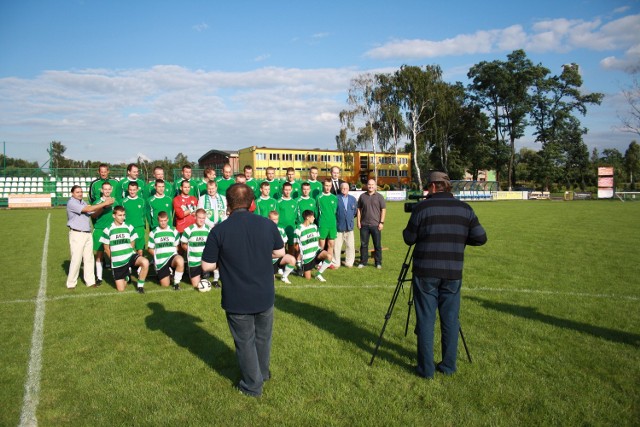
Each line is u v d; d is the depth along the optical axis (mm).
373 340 5195
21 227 17047
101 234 8156
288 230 9523
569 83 55656
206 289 7523
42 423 3438
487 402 3732
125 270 7539
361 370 4375
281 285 7992
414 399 3799
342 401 3764
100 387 4012
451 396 3840
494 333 5363
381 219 9664
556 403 3703
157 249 7805
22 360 4598
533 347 4902
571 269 9133
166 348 4953
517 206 32281
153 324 5762
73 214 7656
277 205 9594
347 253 9766
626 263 9742
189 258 7754
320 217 9438
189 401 3781
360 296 7195
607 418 3482
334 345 5027
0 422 3439
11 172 32625
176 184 10734
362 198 9695
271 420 3477
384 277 8711
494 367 4406
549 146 54688
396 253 11648
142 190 10219
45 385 4051
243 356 3785
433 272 4051
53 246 12344
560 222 19156
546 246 12281
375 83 49688
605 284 7832
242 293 3697
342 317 6059
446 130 55000
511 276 8500
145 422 3438
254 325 3973
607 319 5871
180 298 7090
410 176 64688
